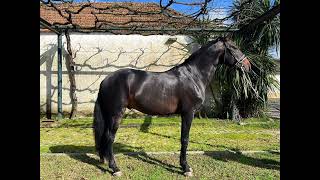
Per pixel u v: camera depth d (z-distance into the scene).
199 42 8.64
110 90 3.62
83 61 8.88
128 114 8.82
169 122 7.78
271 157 4.43
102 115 3.71
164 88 3.64
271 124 7.38
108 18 9.41
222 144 5.32
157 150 4.88
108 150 3.66
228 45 3.88
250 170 3.84
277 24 7.68
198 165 4.04
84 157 4.41
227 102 8.38
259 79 7.77
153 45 9.05
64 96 8.82
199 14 5.43
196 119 8.30
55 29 7.30
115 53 8.97
